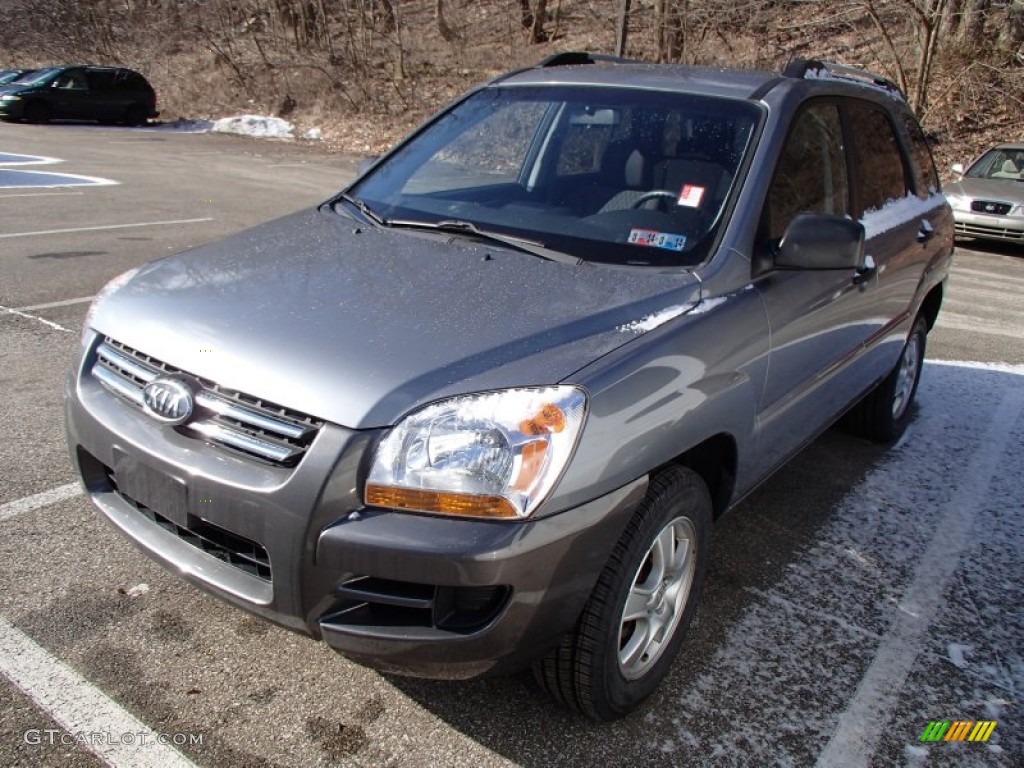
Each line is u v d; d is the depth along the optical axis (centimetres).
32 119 2355
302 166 1727
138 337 249
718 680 281
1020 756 258
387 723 249
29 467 386
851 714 270
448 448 207
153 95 2577
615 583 230
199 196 1239
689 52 2055
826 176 357
